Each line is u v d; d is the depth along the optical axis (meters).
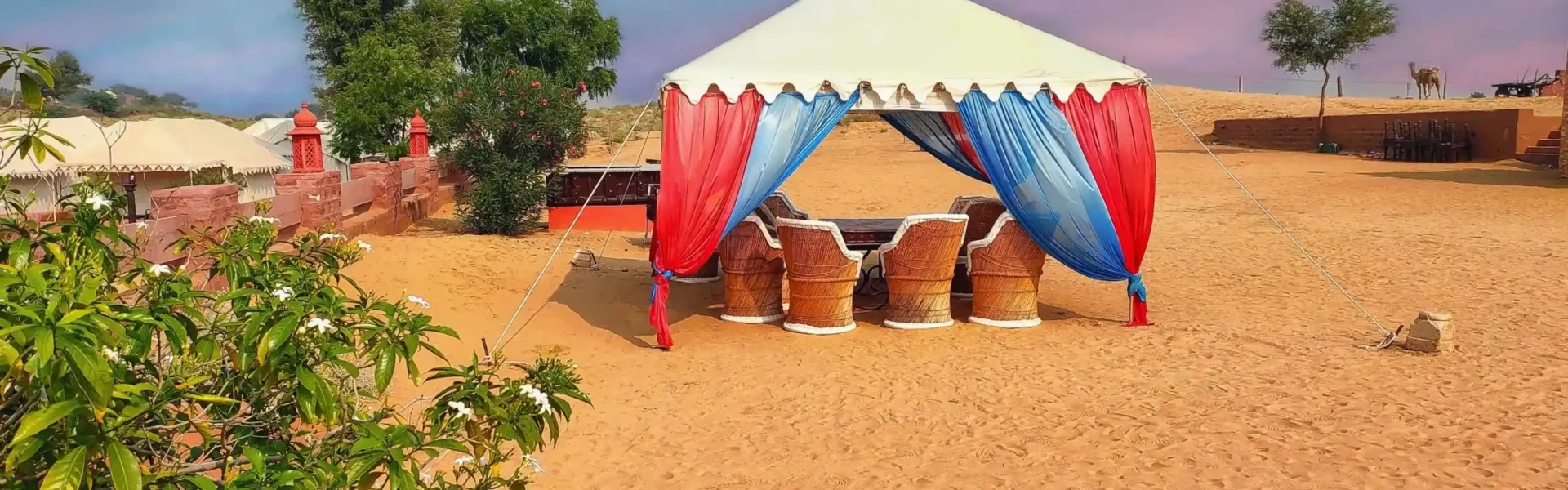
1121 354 8.85
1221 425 6.75
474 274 11.85
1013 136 9.79
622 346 9.45
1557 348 8.70
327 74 25.72
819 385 8.03
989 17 10.75
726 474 6.09
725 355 9.06
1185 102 46.03
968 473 5.99
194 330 3.26
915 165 32.31
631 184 17.89
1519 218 17.78
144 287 3.59
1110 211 9.91
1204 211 20.81
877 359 8.81
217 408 3.40
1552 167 24.84
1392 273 13.05
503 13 29.16
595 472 6.15
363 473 3.13
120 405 2.88
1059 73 9.95
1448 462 5.89
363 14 26.12
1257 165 29.42
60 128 21.50
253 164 24.14
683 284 12.41
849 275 9.88
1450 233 16.41
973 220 11.51
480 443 3.51
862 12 10.67
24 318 2.55
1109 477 5.84
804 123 9.66
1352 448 6.20
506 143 16.67
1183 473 5.87
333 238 4.69
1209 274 13.40
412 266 11.78
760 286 10.46
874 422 7.04
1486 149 27.66
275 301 3.22
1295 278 12.95
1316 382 7.76
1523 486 5.49
